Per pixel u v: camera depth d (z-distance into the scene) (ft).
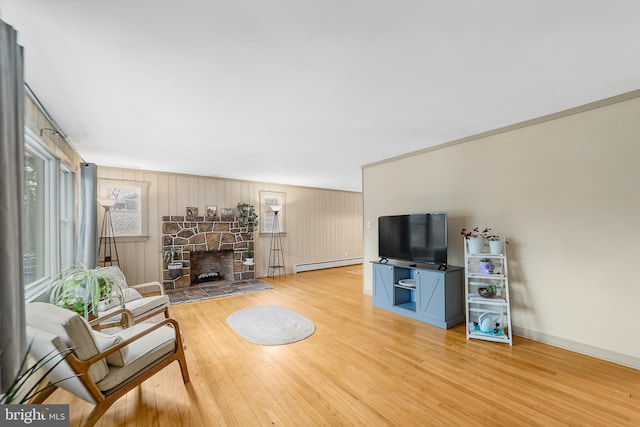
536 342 9.48
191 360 8.50
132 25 4.89
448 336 10.16
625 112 7.89
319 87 7.29
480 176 11.11
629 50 5.81
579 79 7.05
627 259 7.90
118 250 16.29
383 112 8.96
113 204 14.64
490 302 9.77
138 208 16.96
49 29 4.91
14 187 4.00
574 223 8.82
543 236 9.46
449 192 12.17
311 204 25.13
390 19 4.88
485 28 5.13
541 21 4.95
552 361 8.18
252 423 5.81
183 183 18.58
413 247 12.48
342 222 27.50
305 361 8.39
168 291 17.17
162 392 6.89
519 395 6.62
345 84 7.16
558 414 5.95
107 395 5.46
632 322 7.80
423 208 13.20
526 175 9.85
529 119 9.70
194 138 11.21
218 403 6.46
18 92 4.24
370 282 16.06
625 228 7.93
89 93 7.32
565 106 8.68
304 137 11.34
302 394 6.77
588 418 5.81
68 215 12.25
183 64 6.14
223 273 20.89
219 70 6.41
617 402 6.31
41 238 9.48
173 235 17.67
